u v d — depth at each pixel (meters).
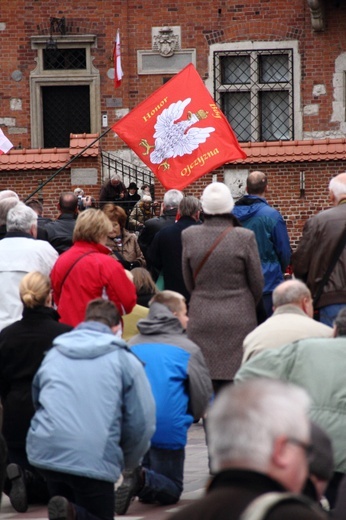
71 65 38.56
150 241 18.16
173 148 20.05
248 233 12.78
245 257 12.70
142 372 9.69
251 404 4.81
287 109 38.16
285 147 32.22
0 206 14.59
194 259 12.82
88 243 12.86
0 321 13.45
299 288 10.51
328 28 37.34
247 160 32.25
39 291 11.50
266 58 38.16
